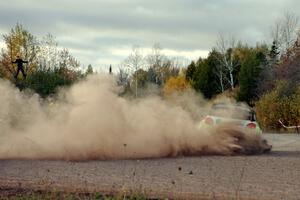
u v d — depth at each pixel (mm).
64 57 50219
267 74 65625
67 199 9469
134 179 11656
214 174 12586
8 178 11500
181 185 10953
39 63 49062
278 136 33438
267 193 10227
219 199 9555
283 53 79938
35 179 11438
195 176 12234
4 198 9422
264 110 44000
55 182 11109
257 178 12094
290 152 19297
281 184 11305
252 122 18188
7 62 47969
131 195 9719
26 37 49562
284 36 84375
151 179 11680
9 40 49125
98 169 13016
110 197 9531
